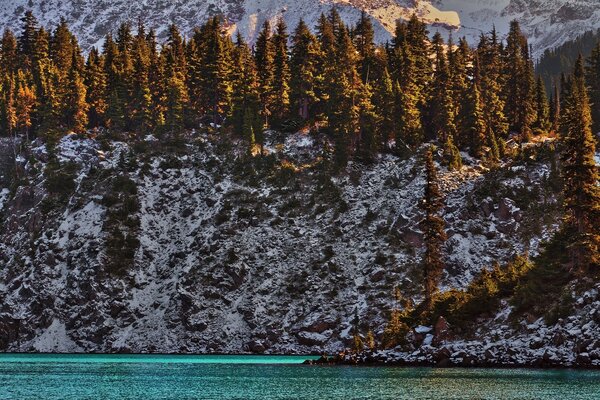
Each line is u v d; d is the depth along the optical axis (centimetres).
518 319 18825
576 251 19200
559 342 17650
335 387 15362
